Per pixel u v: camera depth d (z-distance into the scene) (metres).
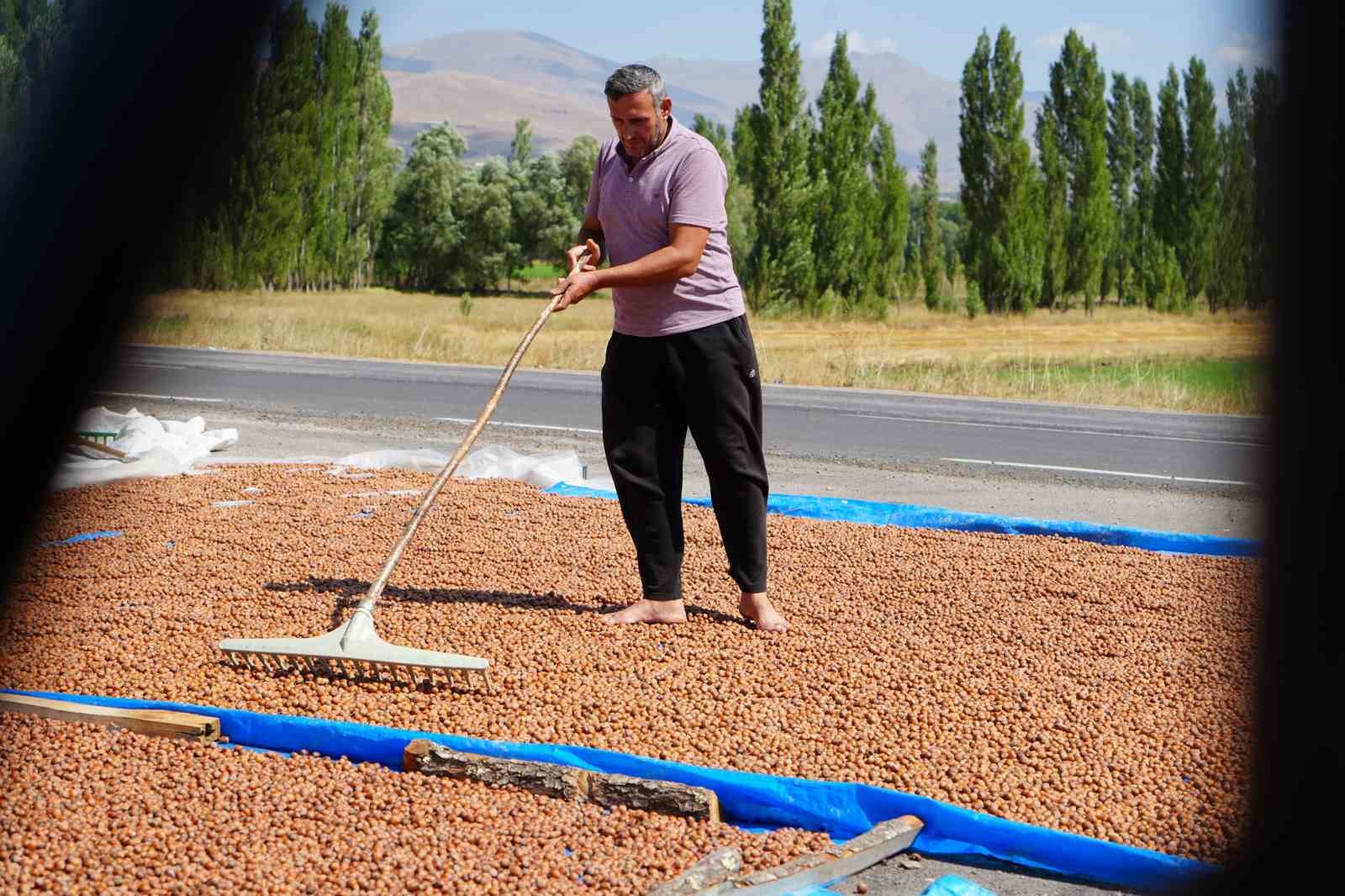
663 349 4.78
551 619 4.94
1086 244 52.03
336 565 5.78
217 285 44.31
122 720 3.83
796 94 45.41
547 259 99.38
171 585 5.38
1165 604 5.46
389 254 92.44
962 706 4.09
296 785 3.45
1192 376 23.22
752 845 3.21
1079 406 16.50
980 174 50.94
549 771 3.46
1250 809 3.37
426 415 12.71
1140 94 62.66
